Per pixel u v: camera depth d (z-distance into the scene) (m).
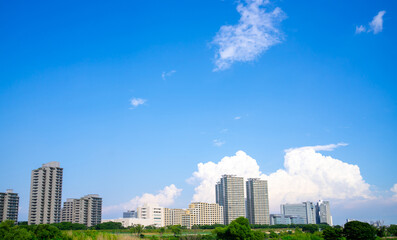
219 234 185.25
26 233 115.50
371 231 185.12
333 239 191.25
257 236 180.38
